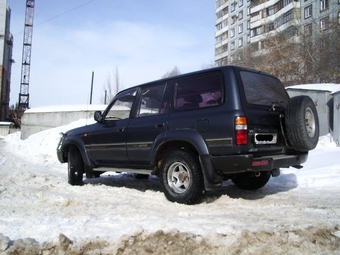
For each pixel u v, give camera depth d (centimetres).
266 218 384
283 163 450
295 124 450
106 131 585
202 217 389
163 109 508
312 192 558
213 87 454
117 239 299
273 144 458
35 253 271
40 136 1569
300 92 1336
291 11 4003
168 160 481
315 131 476
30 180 678
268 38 2873
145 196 526
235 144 413
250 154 409
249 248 283
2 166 995
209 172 434
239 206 451
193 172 450
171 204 464
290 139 459
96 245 288
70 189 597
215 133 430
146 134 515
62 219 380
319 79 2298
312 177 677
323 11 3622
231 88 434
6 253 269
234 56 4081
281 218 384
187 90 485
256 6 4875
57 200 473
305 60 2402
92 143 612
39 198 493
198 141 440
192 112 465
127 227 344
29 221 370
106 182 700
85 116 1686
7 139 2280
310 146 457
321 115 1248
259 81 482
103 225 354
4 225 352
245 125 414
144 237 303
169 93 508
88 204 455
